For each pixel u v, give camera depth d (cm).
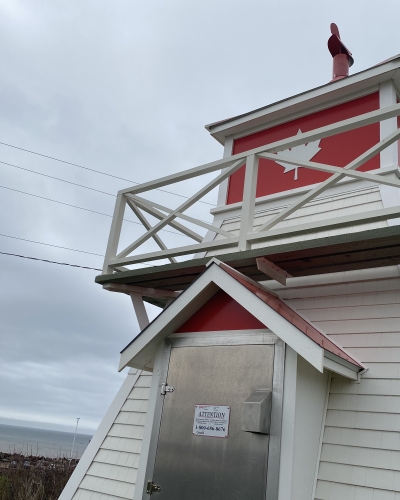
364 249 388
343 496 338
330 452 360
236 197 630
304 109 609
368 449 349
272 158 464
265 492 323
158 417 396
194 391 384
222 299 400
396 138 399
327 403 383
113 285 531
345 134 564
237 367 369
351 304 428
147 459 389
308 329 378
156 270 484
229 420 357
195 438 369
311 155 582
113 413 539
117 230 554
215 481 347
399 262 407
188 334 407
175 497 362
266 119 638
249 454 338
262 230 444
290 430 329
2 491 1200
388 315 402
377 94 556
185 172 521
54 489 1291
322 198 541
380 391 368
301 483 333
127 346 418
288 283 479
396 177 496
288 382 341
